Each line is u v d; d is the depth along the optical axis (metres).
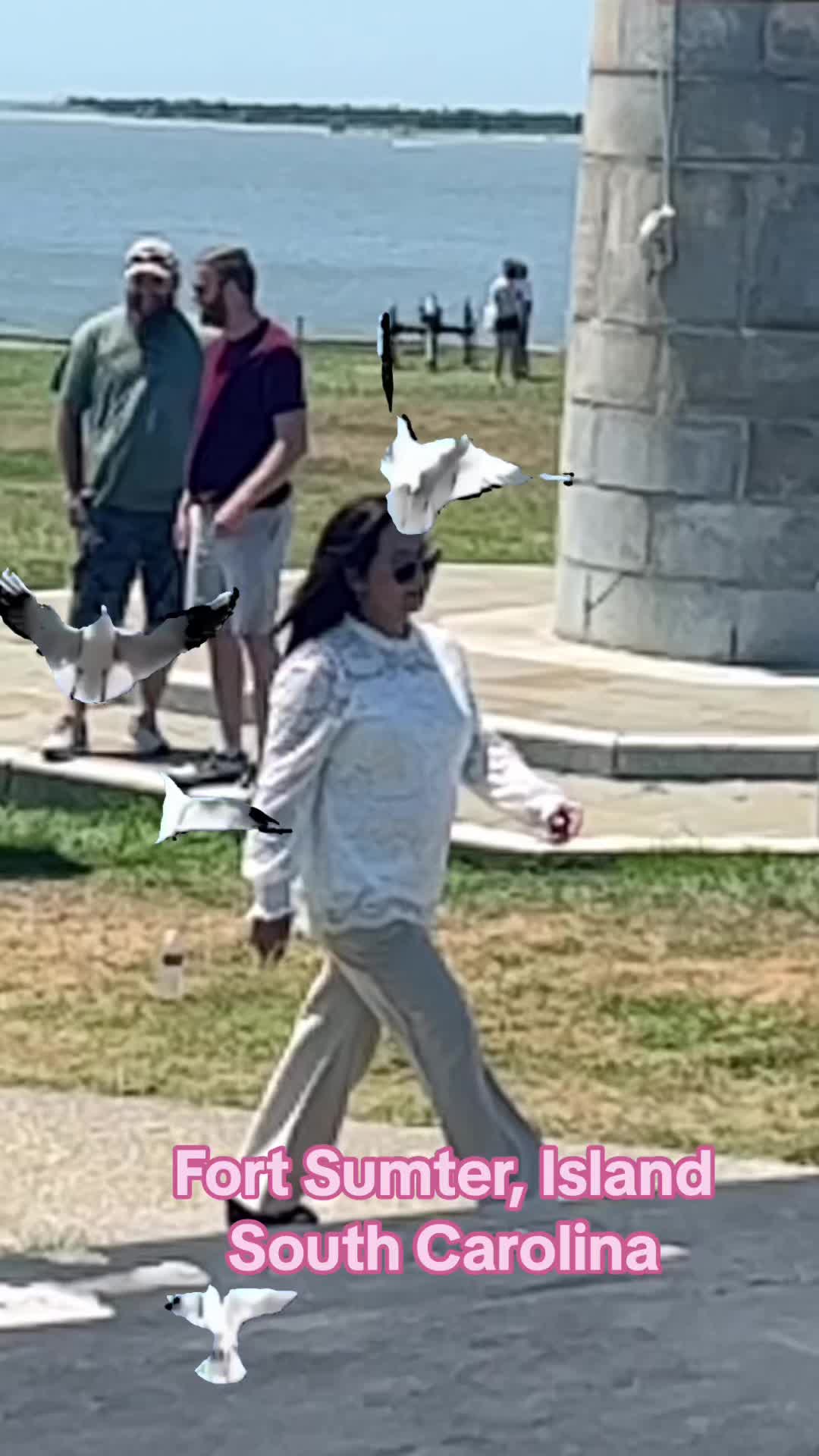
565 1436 6.00
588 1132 8.41
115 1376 6.32
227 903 10.99
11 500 26.50
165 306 12.67
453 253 99.19
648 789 13.28
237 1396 6.20
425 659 7.07
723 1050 9.27
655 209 15.50
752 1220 7.50
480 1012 9.62
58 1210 7.61
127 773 12.83
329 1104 7.32
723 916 10.92
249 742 13.80
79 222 122.94
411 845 7.01
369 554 6.98
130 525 12.71
